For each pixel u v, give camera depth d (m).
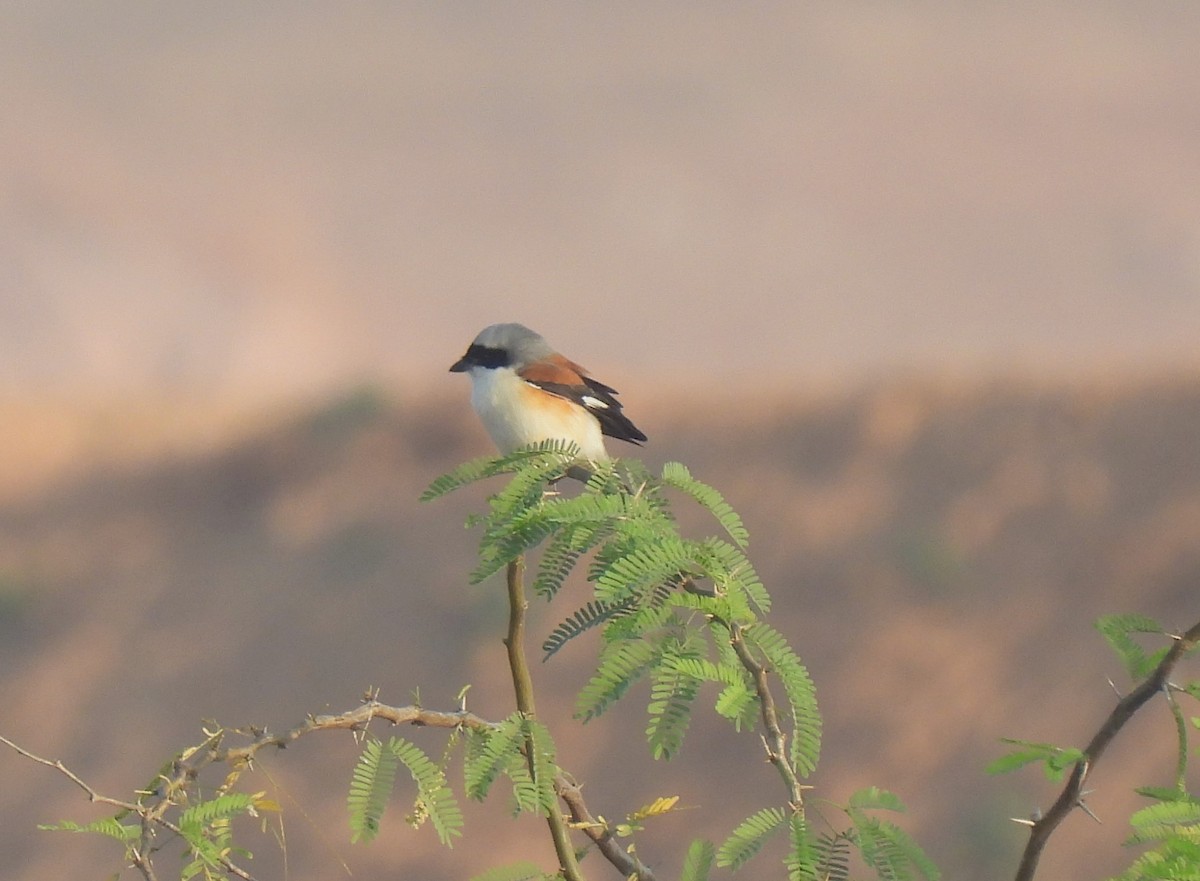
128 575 27.78
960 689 20.84
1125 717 3.94
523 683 4.28
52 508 30.67
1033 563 22.88
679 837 18.94
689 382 31.55
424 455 29.33
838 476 25.72
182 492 30.28
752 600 4.00
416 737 13.00
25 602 27.00
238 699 23.73
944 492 24.86
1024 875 4.02
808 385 29.33
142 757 23.16
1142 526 23.14
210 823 3.83
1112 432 25.30
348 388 33.22
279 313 69.69
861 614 22.45
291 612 25.45
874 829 3.77
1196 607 21.50
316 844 19.34
